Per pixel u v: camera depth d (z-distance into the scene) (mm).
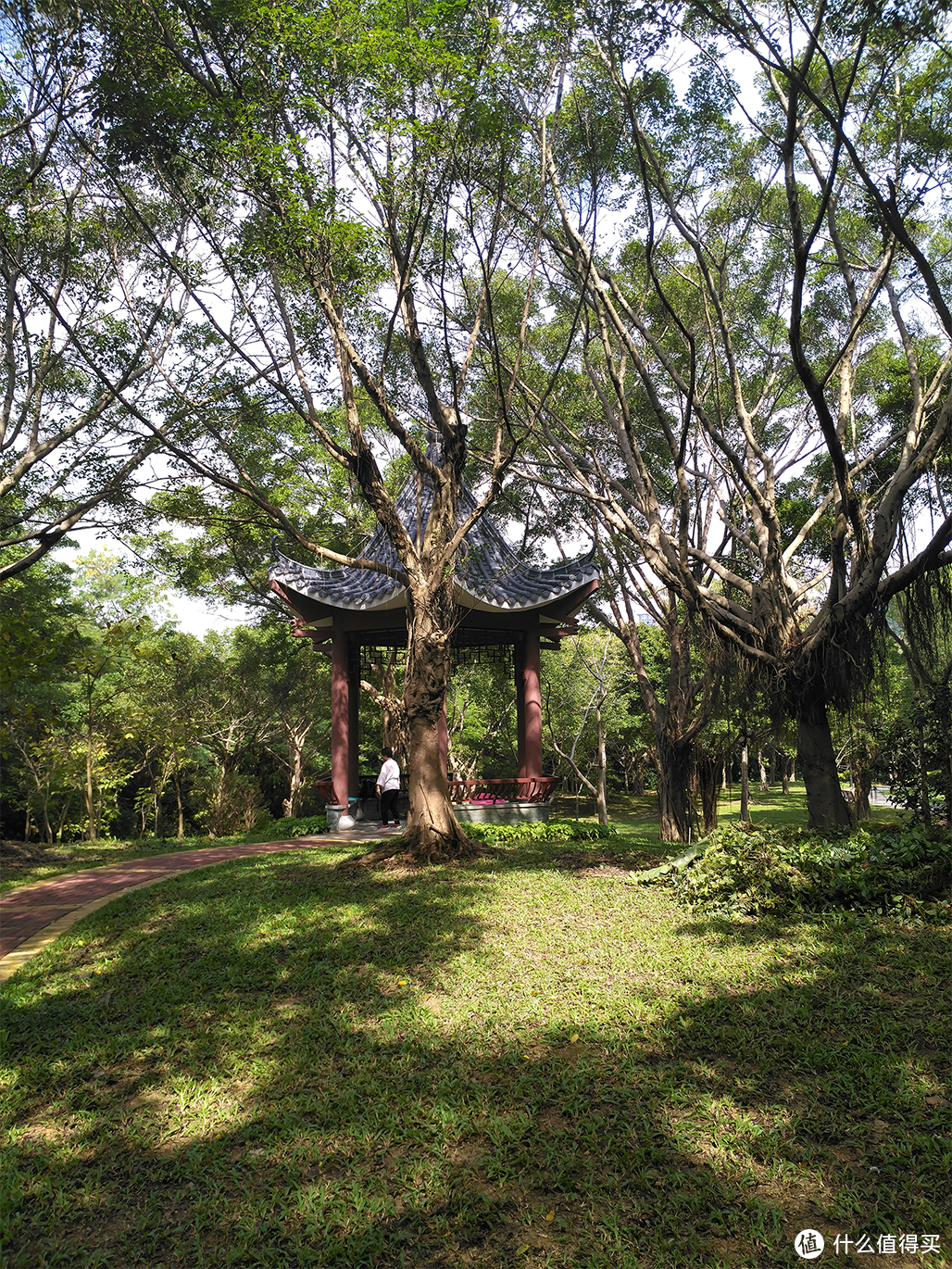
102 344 11945
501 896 8977
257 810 22016
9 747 24578
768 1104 4406
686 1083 4676
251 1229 3609
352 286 10516
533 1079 4801
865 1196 3648
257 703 30453
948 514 9062
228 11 8969
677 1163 3941
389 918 8227
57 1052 5516
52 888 11164
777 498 16500
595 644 28938
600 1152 4051
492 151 10742
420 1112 4512
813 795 11180
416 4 9336
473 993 6238
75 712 24906
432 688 11320
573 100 12055
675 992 6020
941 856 8016
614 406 17547
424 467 11227
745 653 11914
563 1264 3312
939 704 11359
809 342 16422
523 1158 4016
